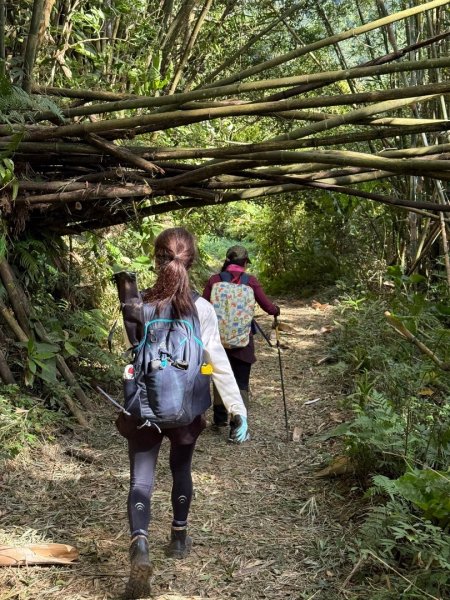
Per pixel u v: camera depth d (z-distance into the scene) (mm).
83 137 4797
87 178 5035
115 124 4625
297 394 6848
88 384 6066
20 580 3576
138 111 6859
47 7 5660
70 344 5859
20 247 5680
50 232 6023
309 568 3715
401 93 4023
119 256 7395
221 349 3629
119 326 7238
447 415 4723
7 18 6250
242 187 5129
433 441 4473
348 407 6145
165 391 3369
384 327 7395
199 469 5031
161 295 3512
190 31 8586
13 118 4840
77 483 4660
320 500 4496
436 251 8914
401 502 4051
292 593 3494
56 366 5809
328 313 10578
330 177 4973
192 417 3451
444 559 3311
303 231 12930
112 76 7277
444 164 4215
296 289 12484
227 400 3609
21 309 5598
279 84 4301
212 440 5633
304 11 9469
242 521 4234
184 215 9266
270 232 13133
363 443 4562
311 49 4730
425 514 3703
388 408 4605
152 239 7238
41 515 4223
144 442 3533
